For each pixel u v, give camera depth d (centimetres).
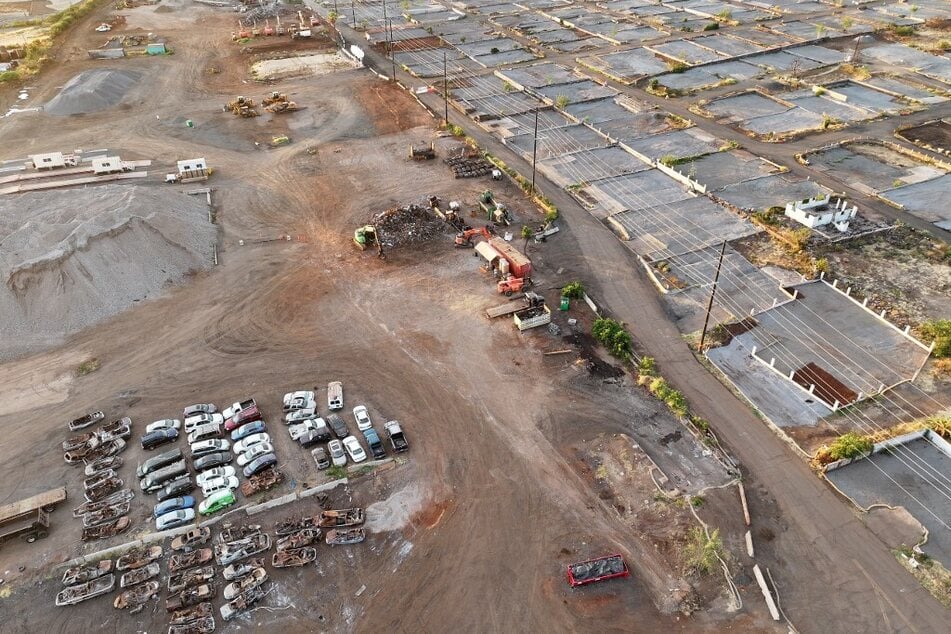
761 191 7931
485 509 4353
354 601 3841
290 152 9156
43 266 5969
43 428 4997
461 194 8062
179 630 3675
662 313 6072
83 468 4681
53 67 12262
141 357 5662
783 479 4506
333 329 5950
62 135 9719
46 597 3884
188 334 5909
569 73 11850
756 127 9594
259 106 10681
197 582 3922
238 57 12988
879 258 6725
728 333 5809
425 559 4059
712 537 4081
